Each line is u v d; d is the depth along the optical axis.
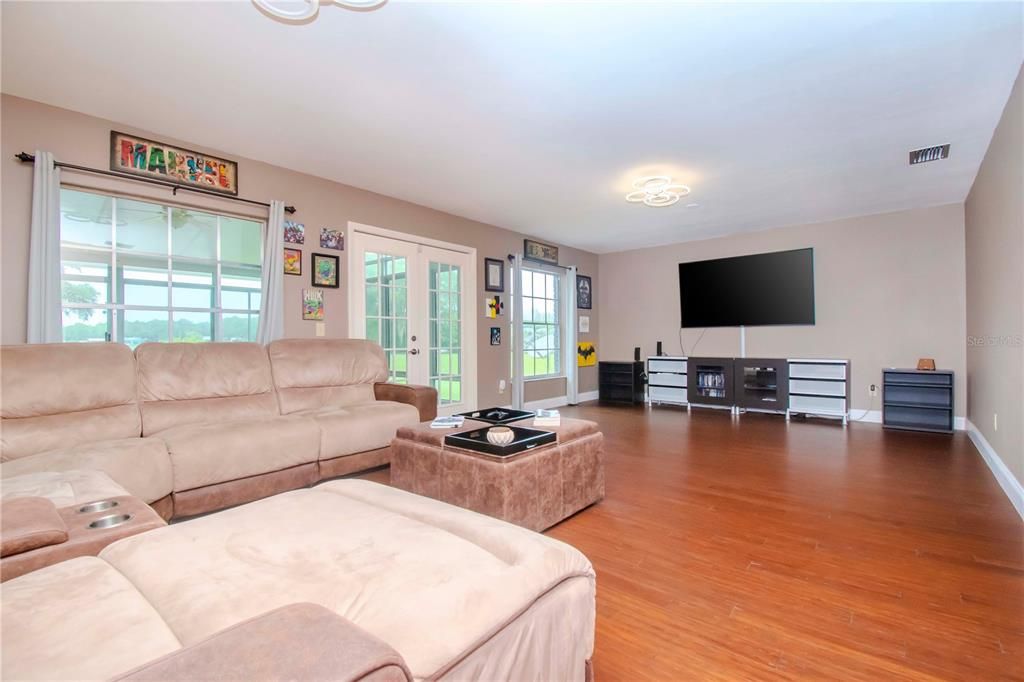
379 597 0.88
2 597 0.88
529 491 2.28
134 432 2.60
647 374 6.93
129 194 3.10
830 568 1.96
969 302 4.59
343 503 1.39
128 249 3.17
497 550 1.14
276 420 2.87
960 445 4.13
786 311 5.73
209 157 3.43
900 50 2.31
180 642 0.77
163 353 2.88
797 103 2.82
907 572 1.92
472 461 2.30
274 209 3.68
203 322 3.50
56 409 2.38
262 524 1.22
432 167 3.84
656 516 2.54
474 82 2.58
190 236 3.44
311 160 3.69
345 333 4.22
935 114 2.96
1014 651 1.43
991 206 3.40
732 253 6.28
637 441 4.36
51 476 1.76
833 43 2.25
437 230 5.06
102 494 1.60
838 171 3.94
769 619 1.62
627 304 7.28
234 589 0.91
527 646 0.95
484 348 5.59
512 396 5.90
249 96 2.73
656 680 1.33
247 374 3.16
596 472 2.73
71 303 2.96
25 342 2.73
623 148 3.46
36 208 2.71
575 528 2.40
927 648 1.45
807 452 3.92
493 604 0.90
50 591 0.91
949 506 2.66
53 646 0.74
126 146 3.08
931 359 4.91
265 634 0.58
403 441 2.69
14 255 2.71
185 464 2.37
